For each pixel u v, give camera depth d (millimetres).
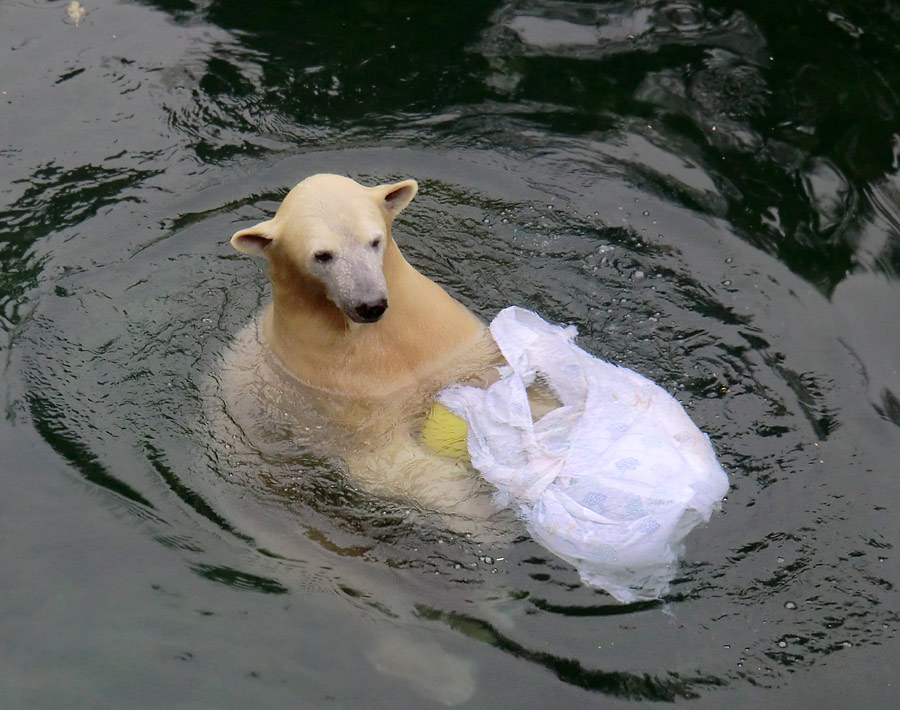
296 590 5973
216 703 5453
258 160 9195
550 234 8297
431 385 6676
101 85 9977
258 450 6688
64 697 5500
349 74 10031
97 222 8609
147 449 6793
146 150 9297
